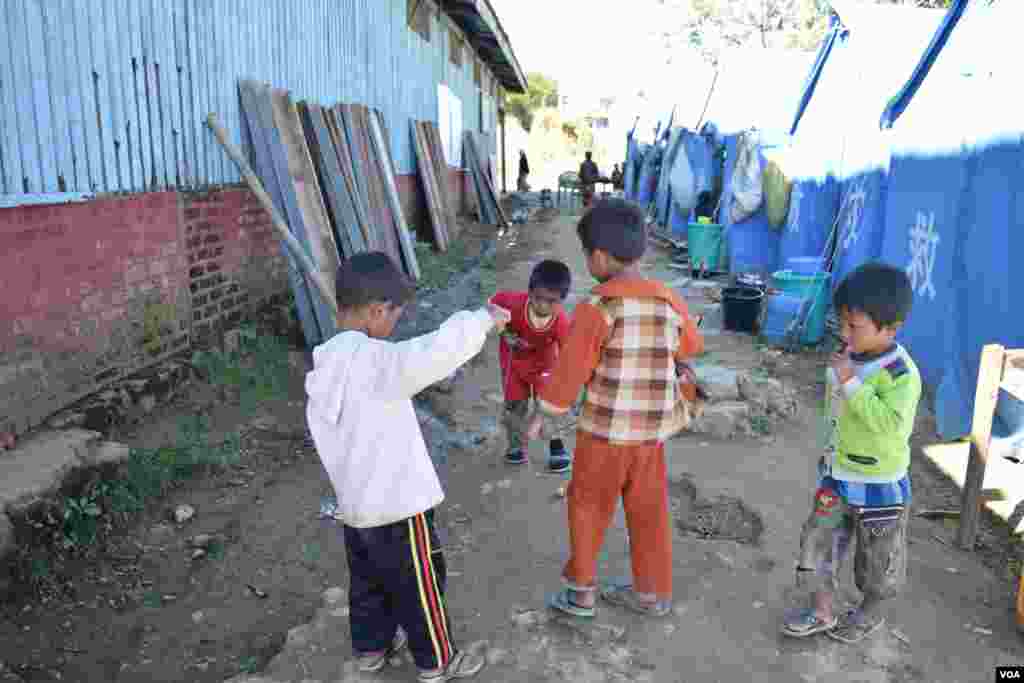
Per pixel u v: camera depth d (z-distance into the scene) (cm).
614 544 403
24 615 332
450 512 443
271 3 783
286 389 618
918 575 374
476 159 2089
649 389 302
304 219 722
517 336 465
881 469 291
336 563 388
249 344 676
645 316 298
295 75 852
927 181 673
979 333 578
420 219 1538
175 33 592
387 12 1252
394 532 271
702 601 352
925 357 653
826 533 312
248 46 727
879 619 318
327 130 878
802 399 643
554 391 296
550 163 4953
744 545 402
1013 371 480
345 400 265
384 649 303
